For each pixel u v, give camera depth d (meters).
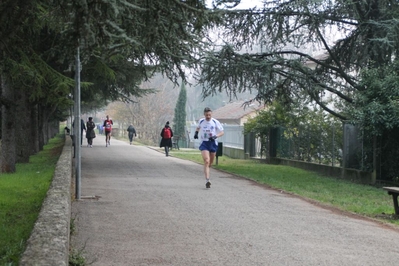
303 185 17.66
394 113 18.00
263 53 23.09
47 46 14.36
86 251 7.41
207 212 10.93
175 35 8.20
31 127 29.44
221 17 8.01
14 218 9.73
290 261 7.16
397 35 19.72
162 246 7.85
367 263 7.18
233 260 7.15
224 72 22.20
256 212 11.16
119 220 9.82
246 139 34.31
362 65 21.38
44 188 13.80
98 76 21.91
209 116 15.23
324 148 23.70
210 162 15.41
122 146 43.78
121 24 7.46
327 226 9.83
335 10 21.55
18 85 14.95
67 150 21.59
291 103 25.89
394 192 11.32
